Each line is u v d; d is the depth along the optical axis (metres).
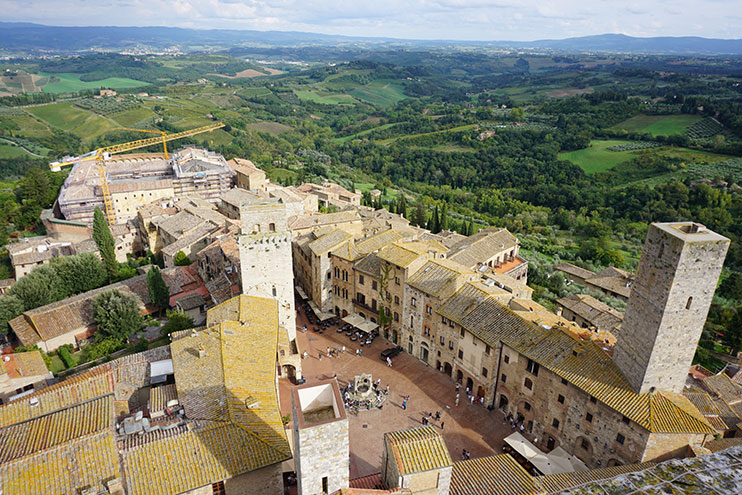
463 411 69.62
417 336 82.19
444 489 42.31
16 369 69.56
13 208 158.75
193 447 45.12
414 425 66.31
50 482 40.88
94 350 80.56
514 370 65.50
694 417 50.59
